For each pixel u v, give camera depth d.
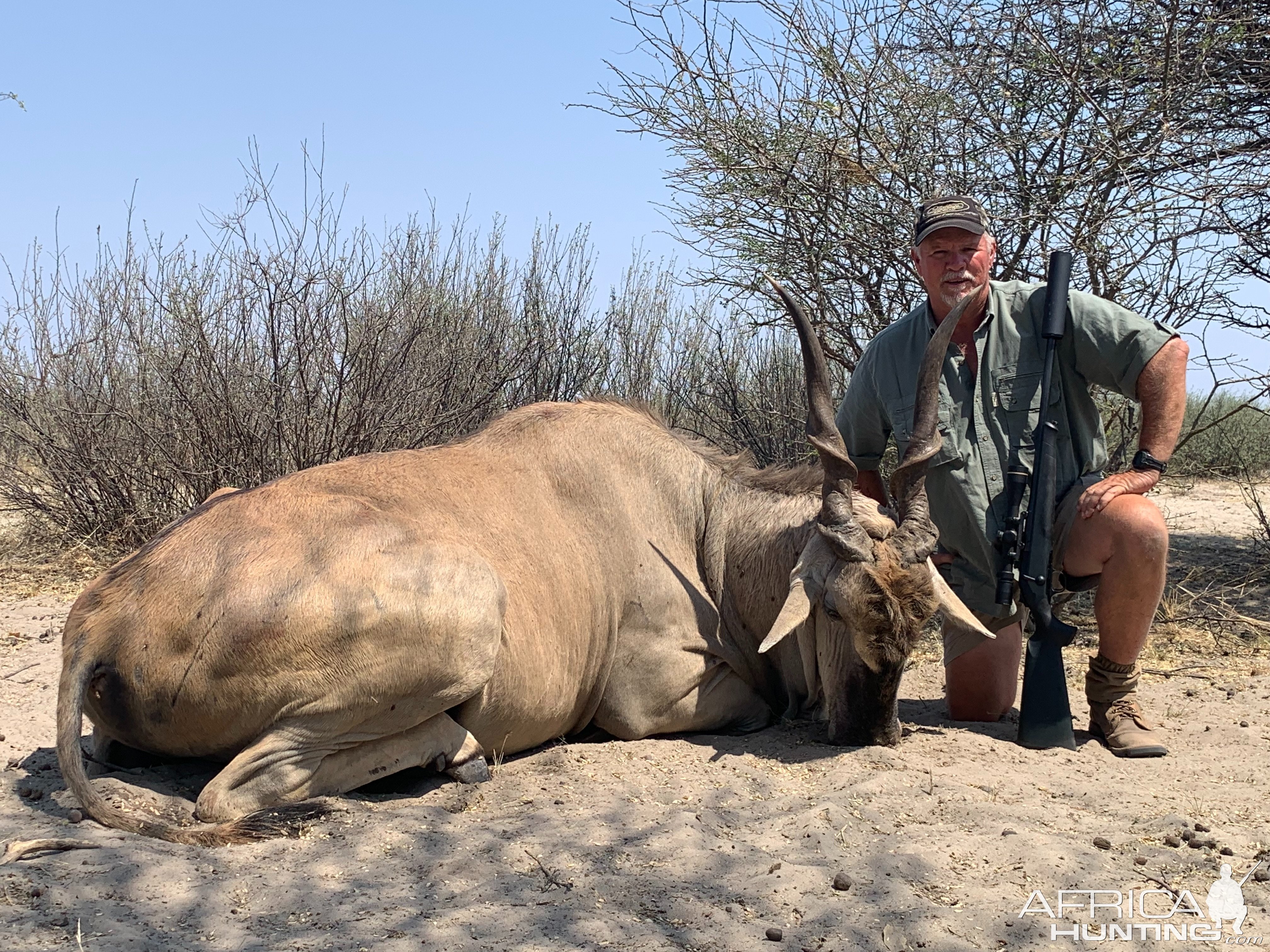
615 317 11.61
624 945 3.19
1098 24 7.94
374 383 9.16
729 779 4.63
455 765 4.50
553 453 5.18
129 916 3.23
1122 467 8.16
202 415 9.20
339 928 3.23
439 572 4.32
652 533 5.28
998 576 5.24
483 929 3.24
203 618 4.11
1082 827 4.18
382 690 4.22
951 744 5.10
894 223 8.07
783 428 10.21
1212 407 15.92
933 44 8.20
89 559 9.16
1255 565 9.29
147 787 4.23
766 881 3.62
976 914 3.46
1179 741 5.30
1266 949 3.31
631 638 5.16
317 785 4.23
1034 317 5.31
